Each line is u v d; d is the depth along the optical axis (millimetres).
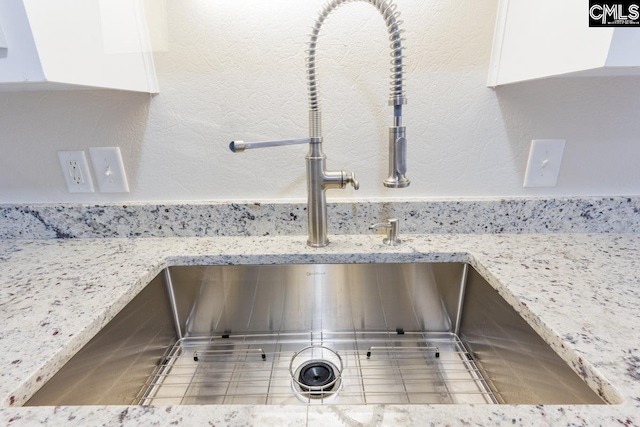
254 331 829
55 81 508
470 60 756
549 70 588
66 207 852
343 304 808
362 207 837
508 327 626
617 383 394
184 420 365
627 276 633
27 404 426
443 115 791
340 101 784
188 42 753
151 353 719
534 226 852
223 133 811
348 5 727
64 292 618
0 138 823
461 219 848
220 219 853
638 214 836
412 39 747
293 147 819
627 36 465
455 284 785
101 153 831
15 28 469
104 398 581
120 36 667
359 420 359
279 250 775
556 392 506
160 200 861
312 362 741
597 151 815
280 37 750
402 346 790
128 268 707
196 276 786
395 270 778
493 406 370
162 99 790
